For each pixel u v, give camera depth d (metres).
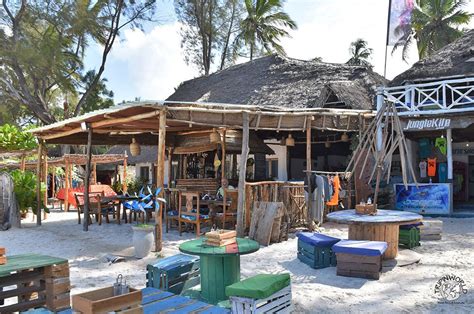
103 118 10.37
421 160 16.61
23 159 16.84
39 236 10.73
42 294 4.78
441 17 35.22
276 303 4.20
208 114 9.49
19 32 23.05
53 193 22.69
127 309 3.49
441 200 13.10
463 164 17.70
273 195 10.33
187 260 5.64
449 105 13.95
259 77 18.64
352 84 14.98
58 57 23.45
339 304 5.11
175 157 17.19
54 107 34.28
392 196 14.05
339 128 11.86
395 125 7.86
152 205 8.62
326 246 6.91
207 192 12.09
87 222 11.51
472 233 10.05
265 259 7.61
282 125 10.57
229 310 4.14
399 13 12.88
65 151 31.20
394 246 7.24
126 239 9.97
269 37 32.25
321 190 10.21
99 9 26.27
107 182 32.06
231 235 5.33
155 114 8.91
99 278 6.44
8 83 24.72
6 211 12.05
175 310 3.89
